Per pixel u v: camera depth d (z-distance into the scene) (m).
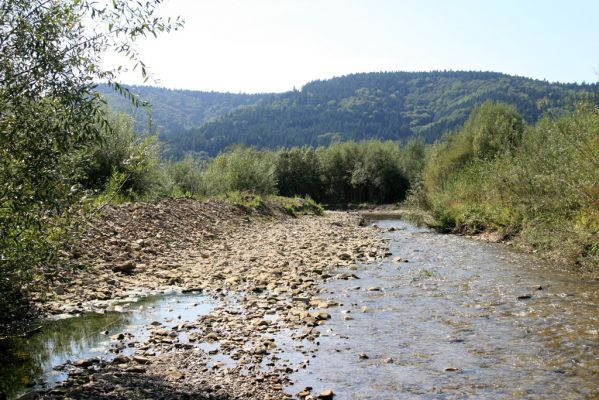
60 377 5.61
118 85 6.11
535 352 6.62
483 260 14.37
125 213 15.45
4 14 5.48
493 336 7.34
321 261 14.23
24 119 5.52
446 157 35.41
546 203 16.50
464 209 23.42
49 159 5.77
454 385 5.63
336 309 9.08
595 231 13.28
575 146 13.84
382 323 8.12
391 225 30.08
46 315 8.12
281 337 7.38
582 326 7.68
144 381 5.52
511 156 20.89
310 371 6.05
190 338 7.12
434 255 15.66
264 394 5.32
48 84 5.59
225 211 23.00
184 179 28.66
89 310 8.55
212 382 5.59
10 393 5.14
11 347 6.68
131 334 7.31
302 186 67.00
